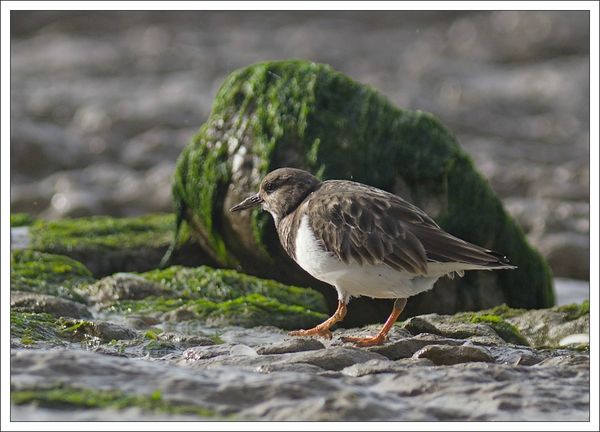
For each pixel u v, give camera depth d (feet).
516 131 101.81
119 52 131.64
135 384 23.91
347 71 126.21
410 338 31.24
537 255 46.24
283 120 44.16
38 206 73.56
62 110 98.22
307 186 35.01
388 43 146.61
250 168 44.11
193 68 125.29
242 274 42.65
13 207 73.46
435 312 43.29
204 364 27.53
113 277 41.22
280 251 43.52
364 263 31.04
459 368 26.30
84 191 75.41
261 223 43.24
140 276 42.04
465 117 104.27
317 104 44.24
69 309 36.47
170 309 38.91
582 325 35.73
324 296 43.55
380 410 22.99
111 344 31.86
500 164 83.56
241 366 27.07
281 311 38.91
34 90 109.29
